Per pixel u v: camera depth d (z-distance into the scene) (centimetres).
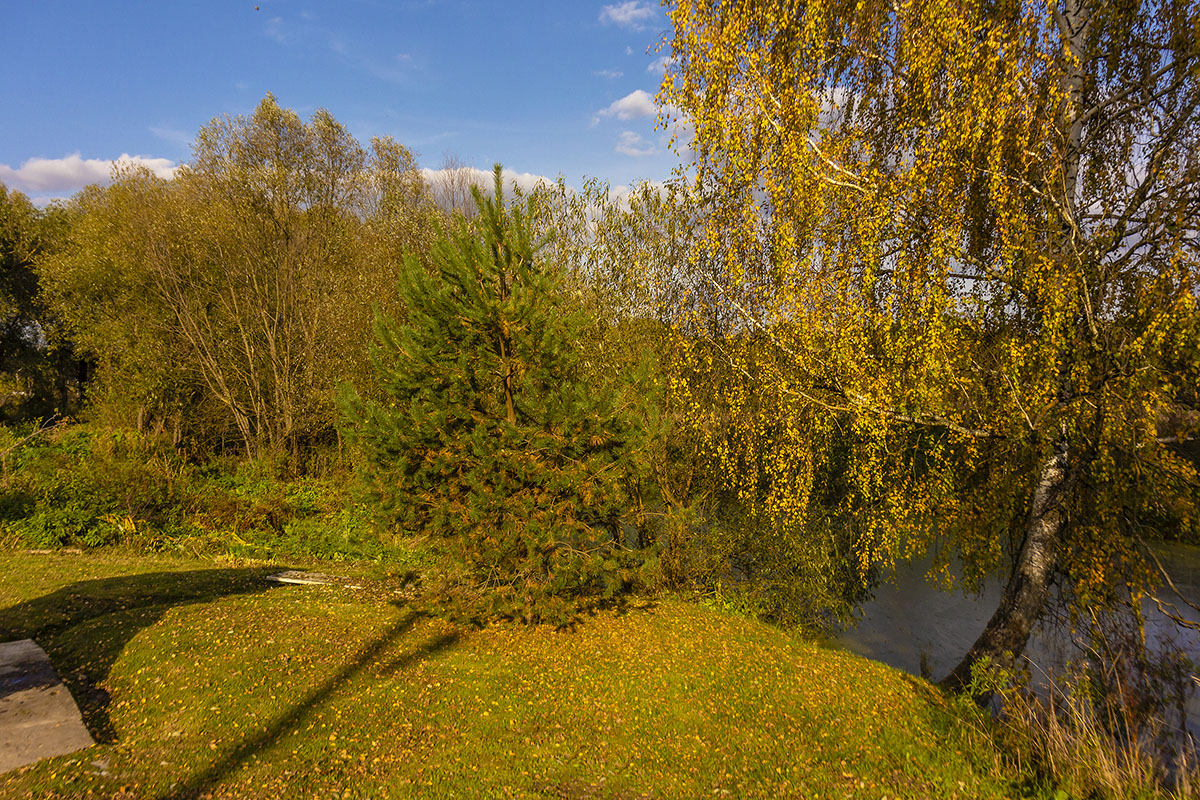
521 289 827
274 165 2112
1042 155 741
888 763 622
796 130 762
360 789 507
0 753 483
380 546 1286
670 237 1134
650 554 888
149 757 511
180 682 643
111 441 1841
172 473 1712
